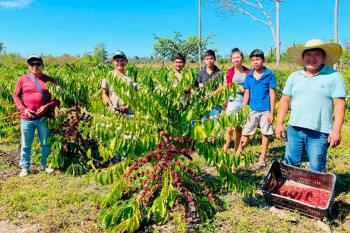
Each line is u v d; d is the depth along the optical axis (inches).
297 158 214.1
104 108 192.7
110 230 177.5
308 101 199.6
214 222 190.4
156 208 176.4
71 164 265.9
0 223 195.0
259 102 273.6
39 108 260.1
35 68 257.1
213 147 185.8
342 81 192.5
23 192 229.5
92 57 1210.0
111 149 188.7
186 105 189.3
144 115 185.6
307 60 195.8
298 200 201.6
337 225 190.2
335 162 285.7
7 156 306.0
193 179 201.2
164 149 188.4
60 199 218.1
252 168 273.9
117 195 188.7
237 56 287.1
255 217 195.6
